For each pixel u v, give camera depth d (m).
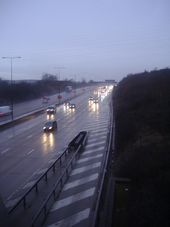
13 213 17.17
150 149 22.33
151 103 43.62
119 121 38.31
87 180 22.75
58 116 66.38
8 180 23.31
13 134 45.16
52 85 155.50
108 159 22.41
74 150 32.47
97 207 14.71
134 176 19.66
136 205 15.52
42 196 19.77
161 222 14.03
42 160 29.33
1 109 65.56
